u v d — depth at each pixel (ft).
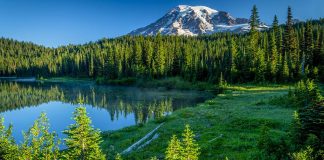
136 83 414.21
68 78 581.94
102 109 227.40
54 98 298.76
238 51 389.80
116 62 473.26
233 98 228.02
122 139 126.52
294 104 157.48
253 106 174.09
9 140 72.84
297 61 311.68
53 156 69.51
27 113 216.33
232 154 86.99
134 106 238.68
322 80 275.59
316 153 58.54
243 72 327.88
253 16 378.94
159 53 431.43
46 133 68.33
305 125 68.08
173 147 66.49
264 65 310.65
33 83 507.71
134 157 96.02
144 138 120.37
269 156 71.20
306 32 369.50
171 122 144.77
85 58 603.67
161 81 395.75
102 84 451.94
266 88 274.36
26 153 66.74
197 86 348.59
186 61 420.36
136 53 468.34
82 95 320.50
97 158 69.97
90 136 70.08
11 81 568.00
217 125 128.67
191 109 184.55
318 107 69.26
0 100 285.84
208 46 571.28
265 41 389.60
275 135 96.12
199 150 93.97
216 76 344.08
